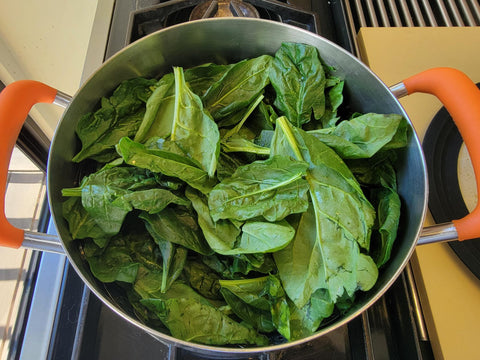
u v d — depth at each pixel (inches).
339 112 27.2
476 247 25.0
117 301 21.1
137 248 22.3
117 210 20.7
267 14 31.5
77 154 23.2
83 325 22.0
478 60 33.4
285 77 25.1
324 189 21.0
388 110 23.3
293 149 21.4
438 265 25.6
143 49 23.4
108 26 33.1
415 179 21.4
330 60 24.6
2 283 36.8
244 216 20.6
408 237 20.3
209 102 25.6
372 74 22.3
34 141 43.6
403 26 37.3
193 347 17.0
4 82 43.4
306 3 34.5
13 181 43.6
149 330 16.7
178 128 22.8
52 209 19.5
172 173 20.9
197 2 28.9
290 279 20.4
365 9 37.2
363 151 21.8
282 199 20.6
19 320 35.3
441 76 21.9
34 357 25.8
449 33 34.6
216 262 22.0
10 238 18.7
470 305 24.5
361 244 20.2
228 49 26.2
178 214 22.0
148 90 25.8
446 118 28.8
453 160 27.8
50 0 38.1
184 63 26.7
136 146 20.1
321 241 20.6
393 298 24.5
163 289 20.8
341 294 19.3
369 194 24.6
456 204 26.4
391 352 23.4
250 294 20.7
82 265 20.1
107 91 24.2
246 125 26.8
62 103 22.7
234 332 20.0
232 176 21.6
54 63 44.7
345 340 23.3
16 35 39.8
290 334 19.9
